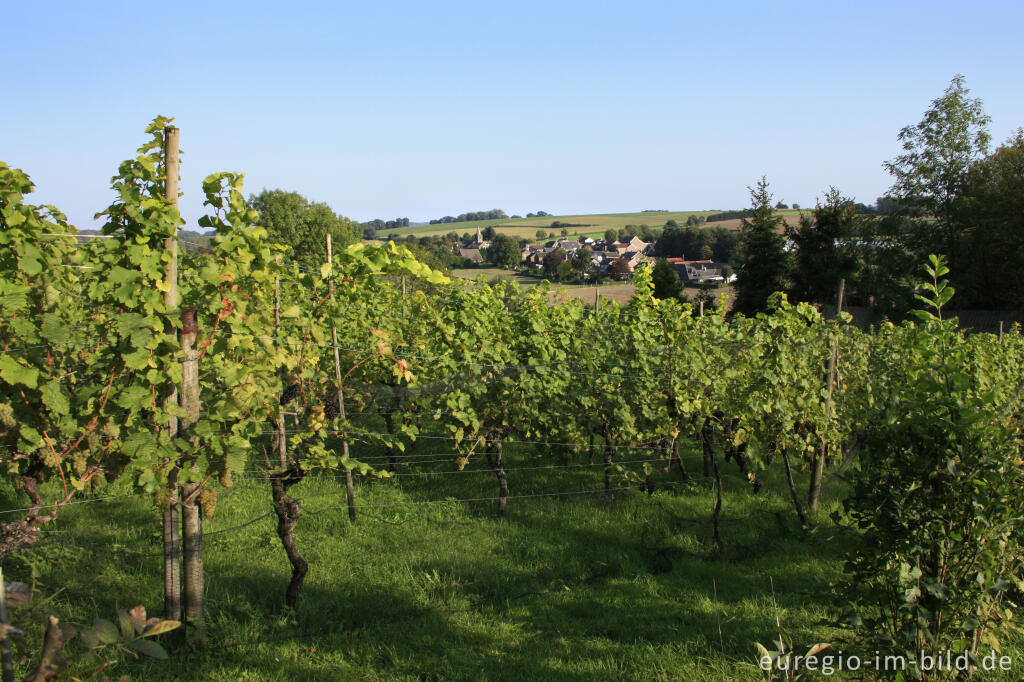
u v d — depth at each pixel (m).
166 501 4.23
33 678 2.10
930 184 31.72
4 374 3.60
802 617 5.36
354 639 4.77
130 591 5.18
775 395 7.64
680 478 9.23
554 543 6.77
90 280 5.62
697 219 145.12
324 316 6.04
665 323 8.26
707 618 5.34
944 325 5.27
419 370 7.63
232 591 5.30
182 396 4.29
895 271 31.38
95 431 4.05
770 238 32.28
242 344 4.54
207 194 4.44
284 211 54.34
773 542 7.12
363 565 5.96
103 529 6.43
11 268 3.94
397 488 8.20
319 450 5.19
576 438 8.02
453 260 89.69
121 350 4.04
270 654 4.51
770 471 9.86
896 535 3.83
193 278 4.99
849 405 9.46
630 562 6.43
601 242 122.00
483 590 5.68
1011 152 30.92
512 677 4.42
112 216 4.15
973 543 3.85
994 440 3.87
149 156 4.10
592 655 4.75
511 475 8.99
